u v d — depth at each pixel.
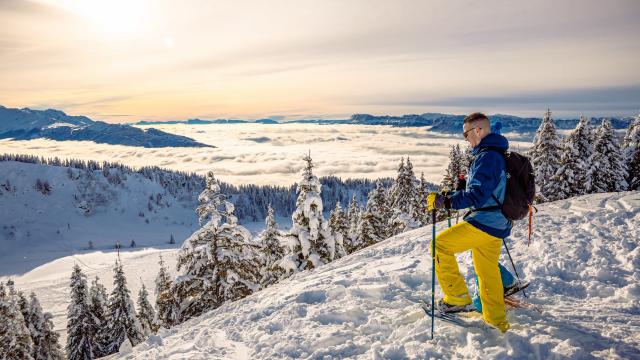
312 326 4.70
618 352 3.15
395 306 4.86
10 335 23.88
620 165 26.33
